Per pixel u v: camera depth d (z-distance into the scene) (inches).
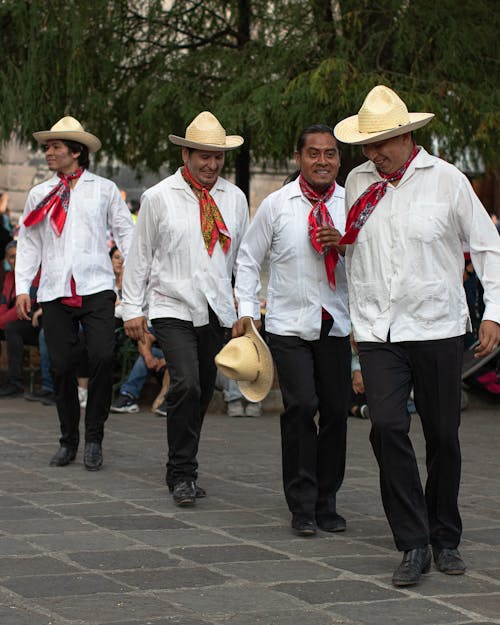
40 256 358.0
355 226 236.1
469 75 483.5
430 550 235.0
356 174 240.8
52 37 503.2
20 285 355.3
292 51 482.0
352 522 282.7
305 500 265.7
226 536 264.7
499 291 229.8
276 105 454.6
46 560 239.1
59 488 319.0
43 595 213.8
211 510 294.0
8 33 526.9
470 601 214.8
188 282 302.8
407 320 232.8
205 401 312.8
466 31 478.9
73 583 222.1
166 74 514.9
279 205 271.3
